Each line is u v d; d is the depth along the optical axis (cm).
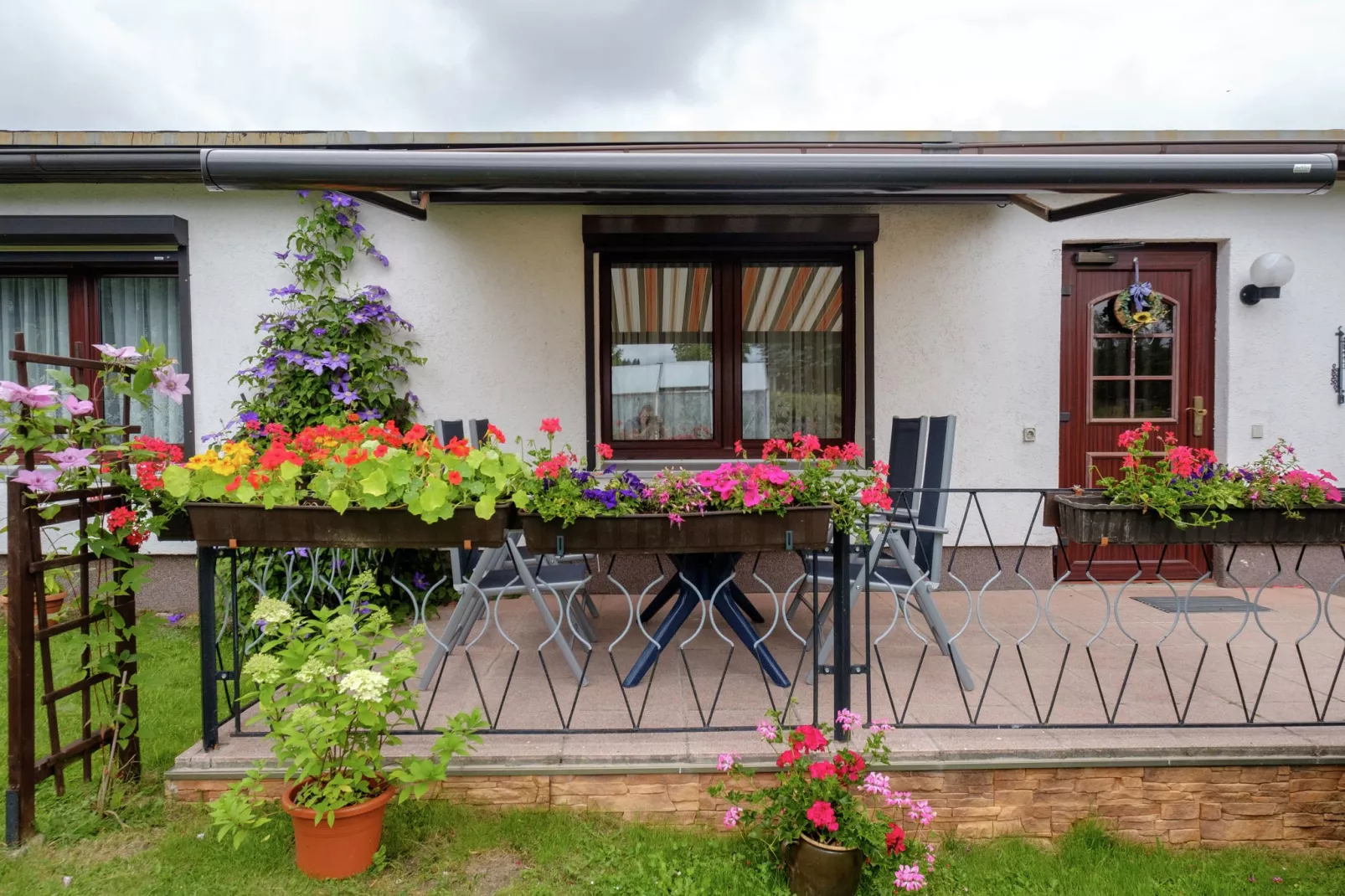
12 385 195
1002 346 435
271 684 190
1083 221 431
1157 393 452
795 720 244
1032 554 442
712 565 280
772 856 201
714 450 444
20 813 206
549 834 211
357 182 241
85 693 228
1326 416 435
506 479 219
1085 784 223
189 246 426
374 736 200
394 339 435
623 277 439
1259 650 319
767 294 443
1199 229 430
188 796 223
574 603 340
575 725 243
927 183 244
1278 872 211
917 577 267
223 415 431
